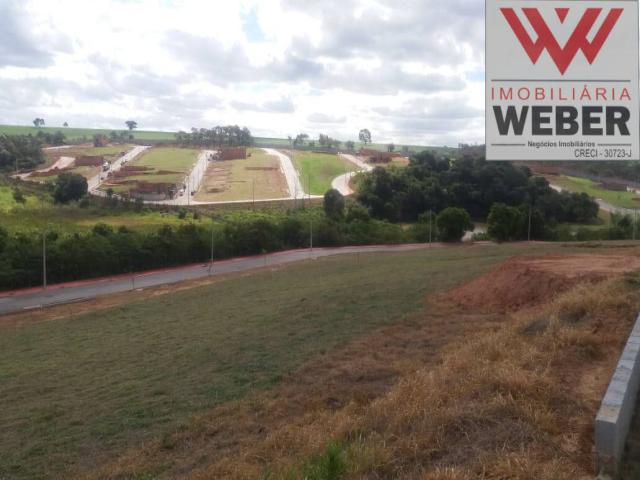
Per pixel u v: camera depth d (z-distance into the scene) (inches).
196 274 1485.0
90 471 309.0
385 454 201.9
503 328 411.8
